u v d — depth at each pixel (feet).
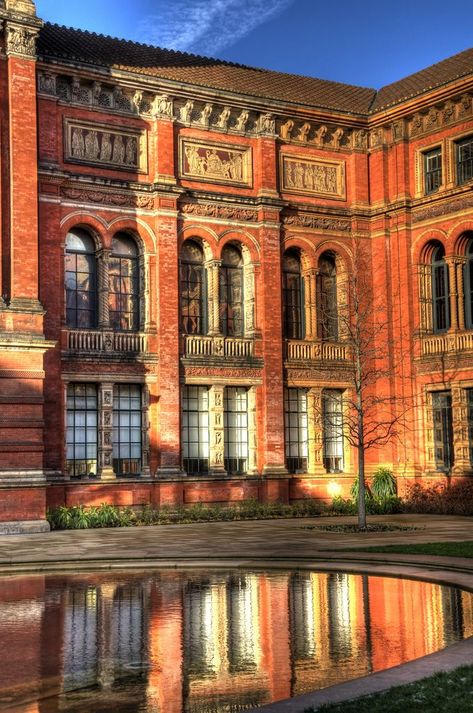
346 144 123.65
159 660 34.88
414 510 115.44
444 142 115.96
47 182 100.37
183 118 111.04
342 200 122.83
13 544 78.33
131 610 45.70
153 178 108.68
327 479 117.91
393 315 120.37
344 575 57.00
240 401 114.52
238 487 111.04
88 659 35.22
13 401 91.35
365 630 39.81
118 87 106.32
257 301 115.14
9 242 93.45
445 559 59.72
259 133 116.16
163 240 107.65
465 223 112.98
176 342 107.65
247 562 62.28
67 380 100.63
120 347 104.88
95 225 104.32
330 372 119.24
